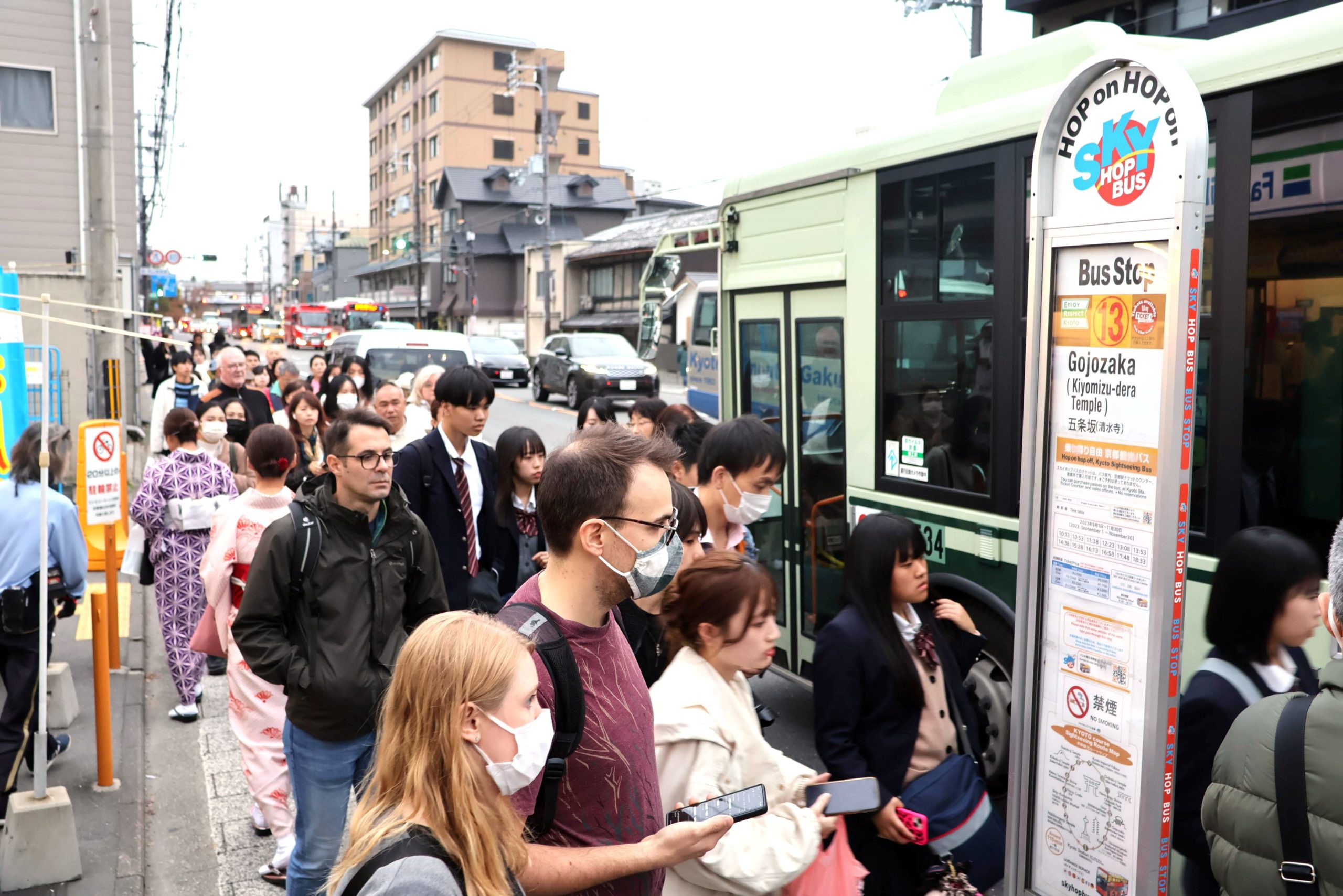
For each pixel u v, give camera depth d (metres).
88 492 5.75
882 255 5.16
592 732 1.99
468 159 77.62
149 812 4.97
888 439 5.16
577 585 2.08
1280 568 2.65
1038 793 3.08
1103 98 2.78
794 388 5.93
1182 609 2.65
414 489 4.47
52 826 4.16
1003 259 4.41
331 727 3.45
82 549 4.94
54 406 11.49
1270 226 3.45
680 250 9.95
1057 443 2.99
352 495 3.52
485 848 1.65
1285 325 3.45
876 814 2.85
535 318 57.25
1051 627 3.02
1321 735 1.81
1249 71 3.47
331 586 3.47
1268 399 3.46
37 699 4.62
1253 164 3.49
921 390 4.93
